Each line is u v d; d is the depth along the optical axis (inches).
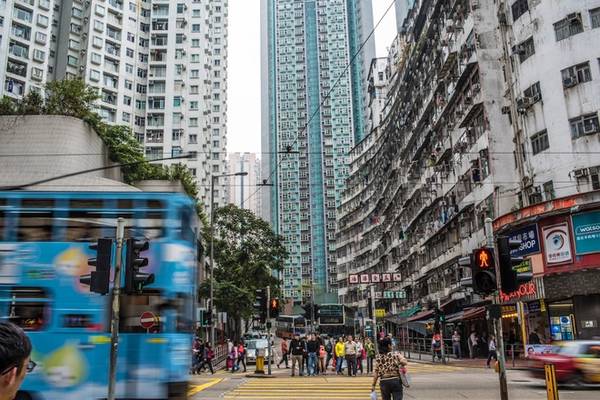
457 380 679.1
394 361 332.8
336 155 4827.8
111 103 2687.0
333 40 4918.8
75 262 397.4
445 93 1467.8
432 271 1683.1
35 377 376.5
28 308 387.9
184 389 388.2
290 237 4817.9
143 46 2913.4
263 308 863.7
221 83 3978.8
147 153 2805.1
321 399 513.0
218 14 4077.3
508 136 1166.3
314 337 845.2
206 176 2913.4
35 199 410.0
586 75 981.8
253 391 589.6
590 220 893.8
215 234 1882.4
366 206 3125.0
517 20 1109.7
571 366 560.7
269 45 5093.5
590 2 993.5
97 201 412.2
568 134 987.3
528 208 976.9
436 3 1507.1
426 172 1712.6
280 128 4926.2
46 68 2257.6
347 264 3508.9
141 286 351.3
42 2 2284.7
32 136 953.5
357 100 4788.4
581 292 882.1
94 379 378.3
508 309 1084.5
